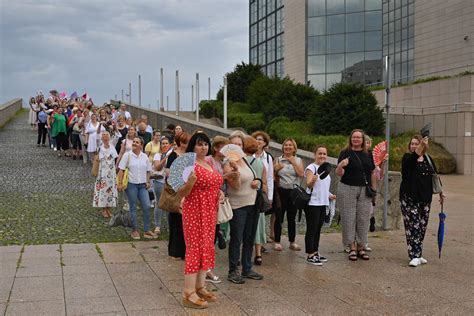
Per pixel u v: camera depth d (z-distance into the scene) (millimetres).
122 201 12445
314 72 48750
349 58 47156
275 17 57938
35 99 35969
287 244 10234
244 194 7371
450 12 37531
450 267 8570
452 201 16969
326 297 6895
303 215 13211
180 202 7211
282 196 9508
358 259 9062
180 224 7848
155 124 31469
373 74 46031
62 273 7758
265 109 33562
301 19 49969
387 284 7555
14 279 7410
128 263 8391
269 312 6277
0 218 11727
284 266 8508
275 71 57969
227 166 7238
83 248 9359
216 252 9453
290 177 9445
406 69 42562
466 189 20594
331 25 47906
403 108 35031
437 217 13773
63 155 23328
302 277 7859
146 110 33469
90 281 7387
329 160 13102
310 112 30031
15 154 23547
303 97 31938
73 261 8453
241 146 7918
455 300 6863
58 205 13344
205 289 6648
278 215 9547
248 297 6848
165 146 10945
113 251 9180
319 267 8477
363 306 6559
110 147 12281
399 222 11852
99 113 24250
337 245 10172
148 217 10406
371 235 11211
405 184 8812
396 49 43875
